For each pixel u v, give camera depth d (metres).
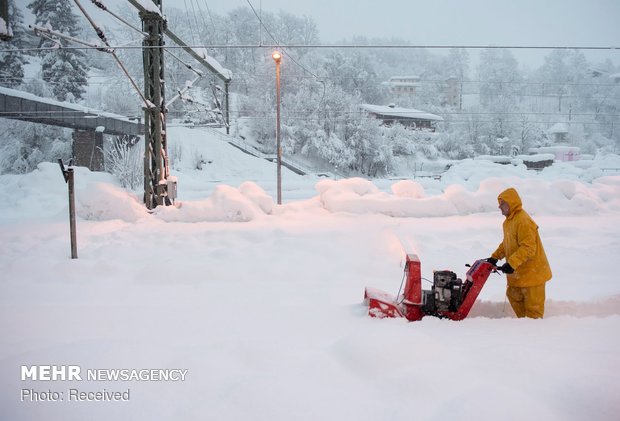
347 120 59.56
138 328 4.64
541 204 14.70
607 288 6.60
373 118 60.25
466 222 12.84
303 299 6.06
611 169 48.00
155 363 3.46
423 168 63.66
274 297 6.17
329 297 6.17
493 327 4.35
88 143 41.97
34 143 52.47
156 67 14.64
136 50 65.44
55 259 8.57
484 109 96.81
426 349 3.45
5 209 19.22
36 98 33.53
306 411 2.73
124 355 3.59
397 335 3.61
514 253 4.64
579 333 4.12
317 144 57.41
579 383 2.89
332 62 84.19
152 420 2.69
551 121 102.19
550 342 3.86
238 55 91.69
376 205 13.87
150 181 14.83
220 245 9.93
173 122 60.22
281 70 64.25
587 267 7.94
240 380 3.13
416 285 4.84
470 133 77.44
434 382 2.99
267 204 13.97
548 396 2.80
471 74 157.88
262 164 49.88
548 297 5.96
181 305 5.70
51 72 52.56
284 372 3.28
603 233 11.05
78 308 5.52
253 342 3.90
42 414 2.78
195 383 3.13
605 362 3.29
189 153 48.81
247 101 64.44
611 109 118.62
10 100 31.02
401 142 64.38
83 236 10.92
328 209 14.03
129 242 10.25
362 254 8.49
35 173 23.61
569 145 87.38
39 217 16.42
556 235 10.98
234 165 48.88
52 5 52.16
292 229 11.03
